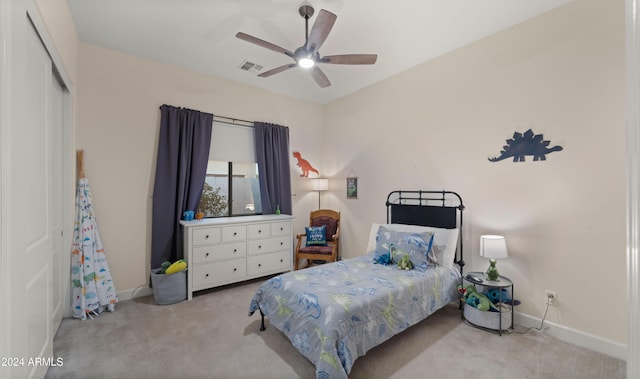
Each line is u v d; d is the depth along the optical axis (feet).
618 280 6.77
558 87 7.64
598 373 6.17
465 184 9.67
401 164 11.80
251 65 11.24
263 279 12.71
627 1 1.81
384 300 6.73
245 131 13.25
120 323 8.43
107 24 8.52
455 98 9.95
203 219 11.82
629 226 1.79
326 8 7.72
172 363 6.54
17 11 4.10
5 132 3.69
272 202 13.79
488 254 7.91
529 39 8.16
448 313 9.18
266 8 7.74
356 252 13.87
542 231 7.93
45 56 5.87
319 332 5.84
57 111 7.82
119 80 10.11
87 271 8.83
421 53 10.23
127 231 10.31
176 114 11.03
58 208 8.04
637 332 1.71
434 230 9.90
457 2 7.48
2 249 3.66
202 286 10.51
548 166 7.82
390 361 6.62
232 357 6.79
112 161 10.00
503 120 8.71
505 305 8.07
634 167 1.74
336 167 15.07
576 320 7.34
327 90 13.96
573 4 7.37
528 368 6.36
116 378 6.02
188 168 11.39
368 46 9.71
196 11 7.89
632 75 1.76
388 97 12.34
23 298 4.49
